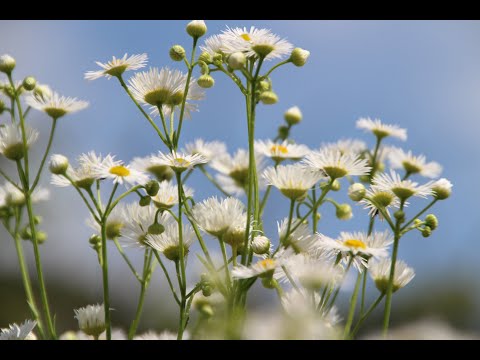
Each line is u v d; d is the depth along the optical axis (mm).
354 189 400
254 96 401
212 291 395
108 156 405
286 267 383
